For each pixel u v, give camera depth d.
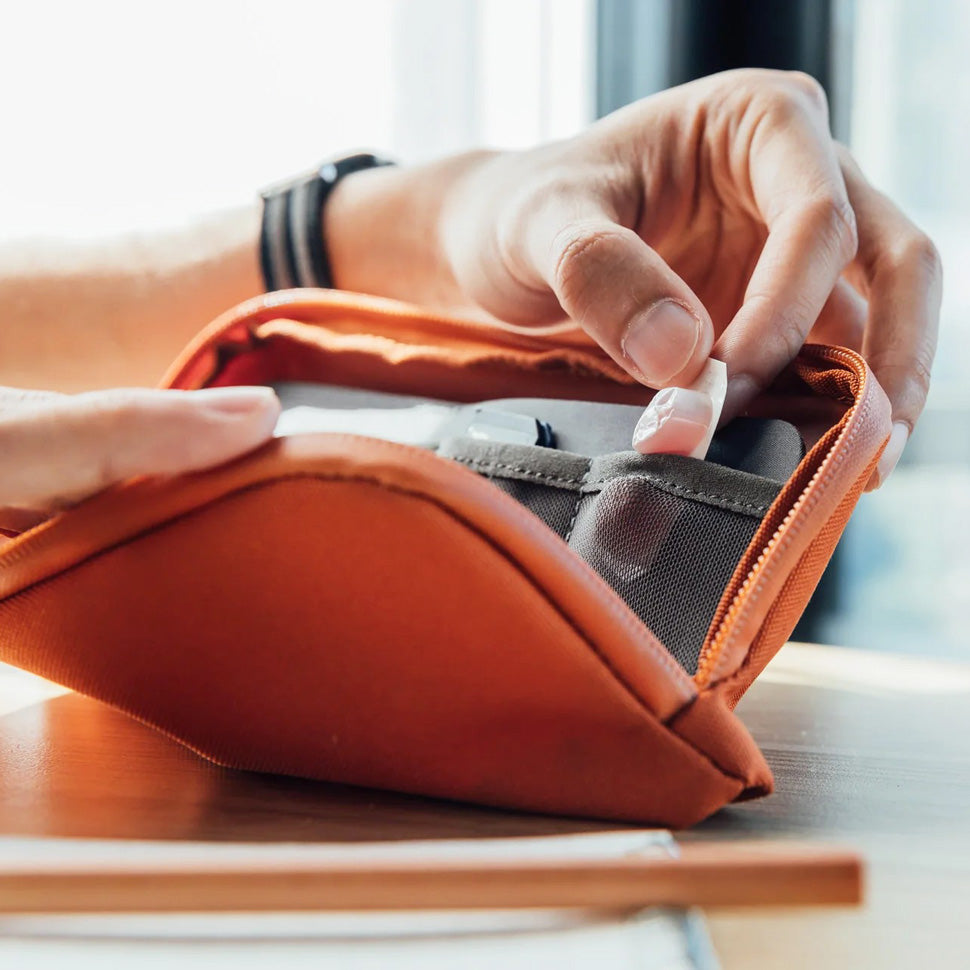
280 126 1.24
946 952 0.21
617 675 0.24
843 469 0.28
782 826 0.27
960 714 0.42
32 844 0.21
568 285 0.38
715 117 0.52
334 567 0.23
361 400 0.46
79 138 1.21
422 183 0.66
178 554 0.24
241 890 0.15
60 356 0.71
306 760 0.29
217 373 0.50
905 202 1.24
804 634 1.21
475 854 0.17
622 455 0.34
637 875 0.16
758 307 0.40
